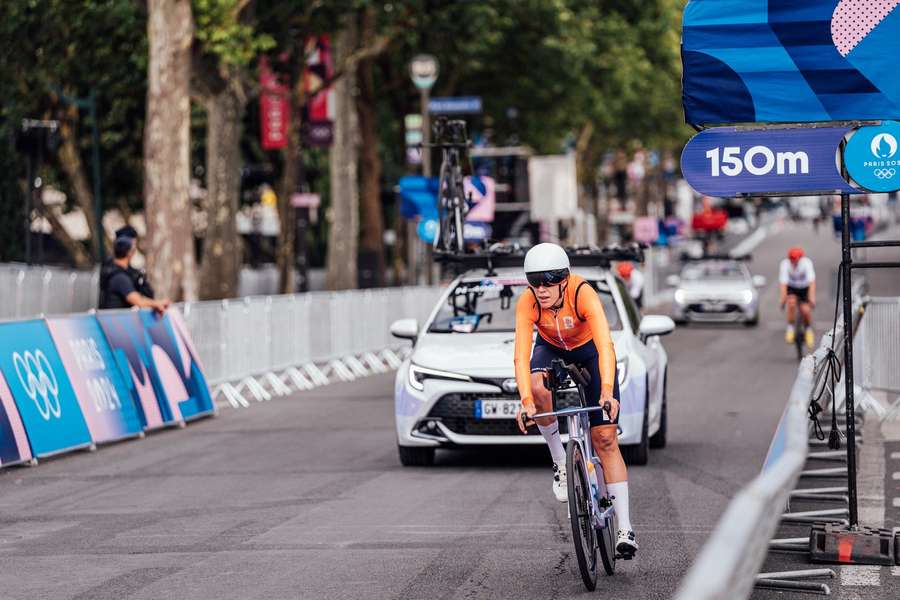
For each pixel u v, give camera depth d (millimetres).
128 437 27219
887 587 13547
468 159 30016
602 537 13883
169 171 42812
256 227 99938
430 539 16016
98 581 14016
